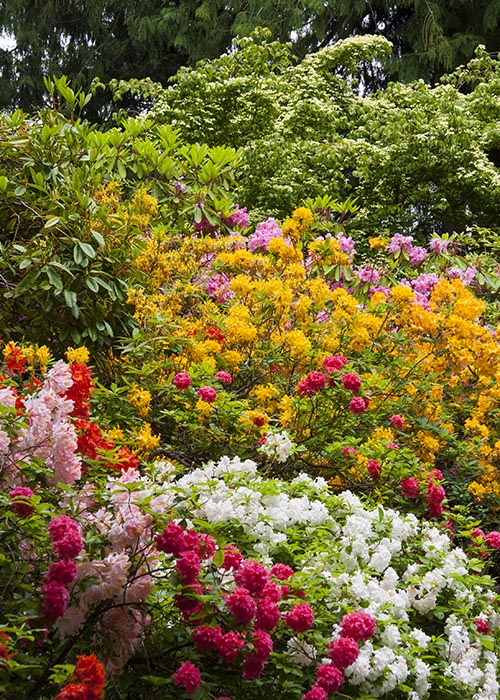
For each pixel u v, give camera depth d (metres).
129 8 18.16
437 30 16.39
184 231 6.54
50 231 4.83
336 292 5.38
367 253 11.89
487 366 5.61
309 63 12.80
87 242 4.91
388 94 12.99
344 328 5.18
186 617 2.58
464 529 4.74
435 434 5.14
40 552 2.58
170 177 6.70
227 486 3.24
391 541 3.44
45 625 2.47
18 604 2.47
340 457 4.36
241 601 2.49
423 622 3.43
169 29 17.50
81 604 2.48
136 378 4.53
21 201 5.14
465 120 11.94
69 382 2.85
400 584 3.43
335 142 11.95
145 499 2.47
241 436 4.29
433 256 7.55
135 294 4.86
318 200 7.25
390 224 12.58
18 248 4.79
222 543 2.63
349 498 3.58
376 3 17.38
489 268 7.93
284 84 12.45
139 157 6.65
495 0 16.05
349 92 13.09
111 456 2.86
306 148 11.43
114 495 2.57
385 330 5.58
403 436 4.93
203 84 11.71
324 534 3.34
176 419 4.20
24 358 3.21
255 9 17.33
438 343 5.54
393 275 7.27
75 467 2.64
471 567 3.51
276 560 3.18
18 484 2.63
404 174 12.24
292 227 6.12
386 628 2.94
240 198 11.24
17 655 2.34
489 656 3.28
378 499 4.20
